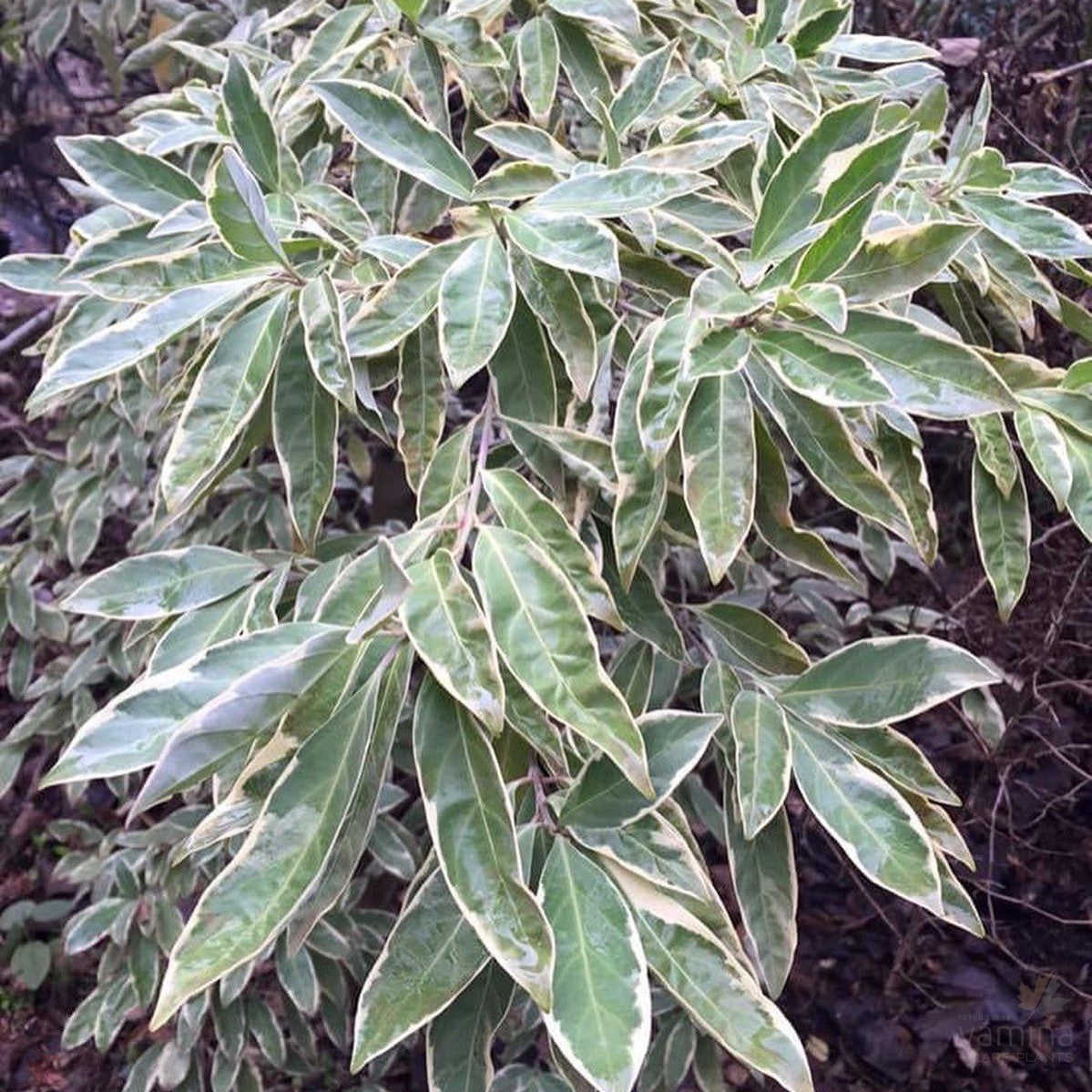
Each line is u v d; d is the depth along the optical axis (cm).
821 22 62
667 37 68
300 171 58
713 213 57
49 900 136
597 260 45
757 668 57
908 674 48
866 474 46
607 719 37
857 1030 115
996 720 86
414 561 42
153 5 125
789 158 45
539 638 38
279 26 72
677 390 43
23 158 167
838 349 42
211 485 56
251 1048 113
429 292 48
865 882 129
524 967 34
